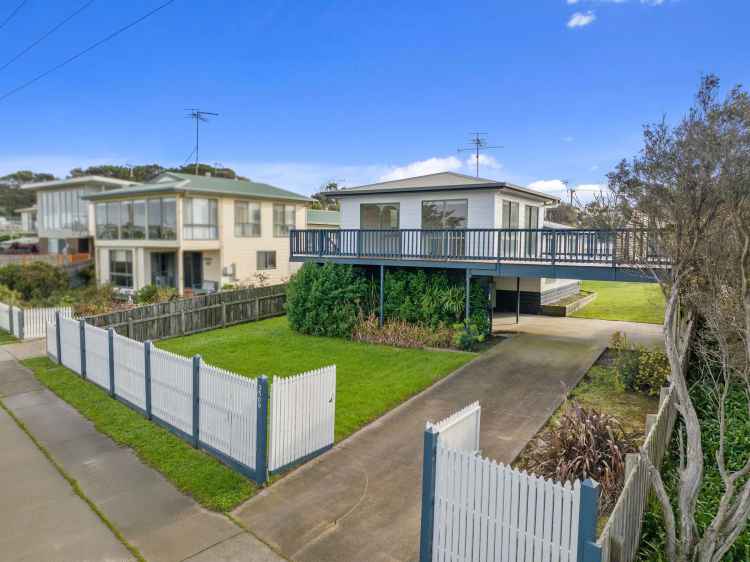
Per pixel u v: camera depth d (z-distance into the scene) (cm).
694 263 431
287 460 657
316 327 1512
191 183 2427
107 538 523
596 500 352
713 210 397
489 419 812
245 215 2653
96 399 980
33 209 5259
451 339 1320
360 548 497
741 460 634
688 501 397
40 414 909
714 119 395
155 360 834
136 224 2575
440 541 446
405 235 1547
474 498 420
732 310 422
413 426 796
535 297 1869
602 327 1592
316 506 575
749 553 450
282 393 644
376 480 631
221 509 573
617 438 611
